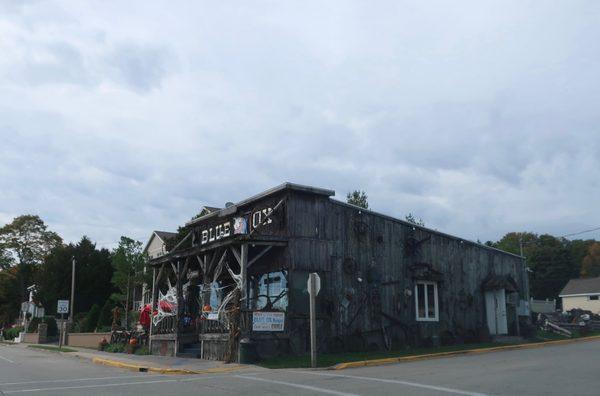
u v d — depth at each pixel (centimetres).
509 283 2645
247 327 1844
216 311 1989
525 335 2683
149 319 2755
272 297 2073
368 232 2247
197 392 1170
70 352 2898
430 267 2425
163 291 3042
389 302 2253
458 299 2516
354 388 1148
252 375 1497
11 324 7056
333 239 2127
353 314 2122
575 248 8788
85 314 5225
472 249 2641
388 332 2217
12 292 7181
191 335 2273
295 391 1130
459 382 1185
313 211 2095
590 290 6122
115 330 3316
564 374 1259
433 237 2484
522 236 8481
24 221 7294
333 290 2081
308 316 1984
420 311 2370
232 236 1941
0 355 2833
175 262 2486
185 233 3641
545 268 7925
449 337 2428
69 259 5709
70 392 1212
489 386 1110
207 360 1966
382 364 1767
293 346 1925
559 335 2902
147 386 1312
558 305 7731
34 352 3177
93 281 5709
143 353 2455
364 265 2202
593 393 988
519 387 1082
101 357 2348
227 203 2688
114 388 1279
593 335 2995
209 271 2138
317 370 1617
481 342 2505
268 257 2081
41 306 5644
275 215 2078
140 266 4166
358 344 2102
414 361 1842
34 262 7269
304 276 2008
